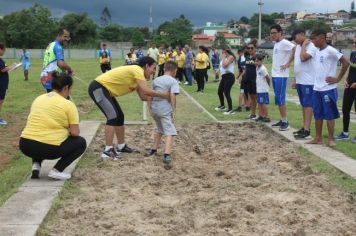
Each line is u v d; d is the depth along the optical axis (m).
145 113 13.04
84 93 19.89
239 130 11.03
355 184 6.62
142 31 105.50
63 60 9.59
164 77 8.00
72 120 6.70
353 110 14.52
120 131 8.52
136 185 6.77
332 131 8.80
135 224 5.29
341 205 5.86
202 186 6.71
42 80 9.69
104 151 8.16
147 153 8.61
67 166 6.91
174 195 6.33
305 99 9.48
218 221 5.36
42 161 7.53
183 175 7.30
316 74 8.69
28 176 7.05
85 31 87.88
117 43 87.88
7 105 15.45
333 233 5.06
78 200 6.05
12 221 5.17
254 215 5.57
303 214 5.56
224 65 13.43
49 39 81.56
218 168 7.71
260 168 7.70
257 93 11.62
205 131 10.94
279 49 10.24
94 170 7.47
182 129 11.11
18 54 69.88
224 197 6.19
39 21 80.94
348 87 9.27
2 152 8.77
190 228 5.19
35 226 5.03
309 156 8.22
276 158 8.31
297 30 9.45
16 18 79.62
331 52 8.42
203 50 19.78
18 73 33.31
